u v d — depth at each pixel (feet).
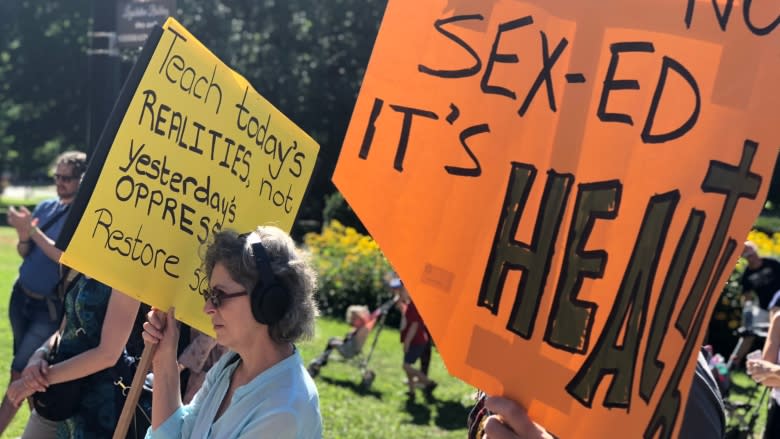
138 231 8.68
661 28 5.44
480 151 5.78
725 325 39.60
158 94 8.66
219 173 9.34
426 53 5.91
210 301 7.71
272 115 9.85
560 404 5.53
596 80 5.55
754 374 13.42
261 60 87.51
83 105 114.83
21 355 16.93
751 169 5.34
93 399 10.84
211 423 7.98
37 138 121.60
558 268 5.58
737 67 5.34
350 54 93.04
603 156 5.51
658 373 5.41
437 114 5.87
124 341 10.32
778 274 28.19
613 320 5.47
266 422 7.44
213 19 84.28
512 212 5.69
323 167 90.99
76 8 109.19
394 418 27.30
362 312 31.65
